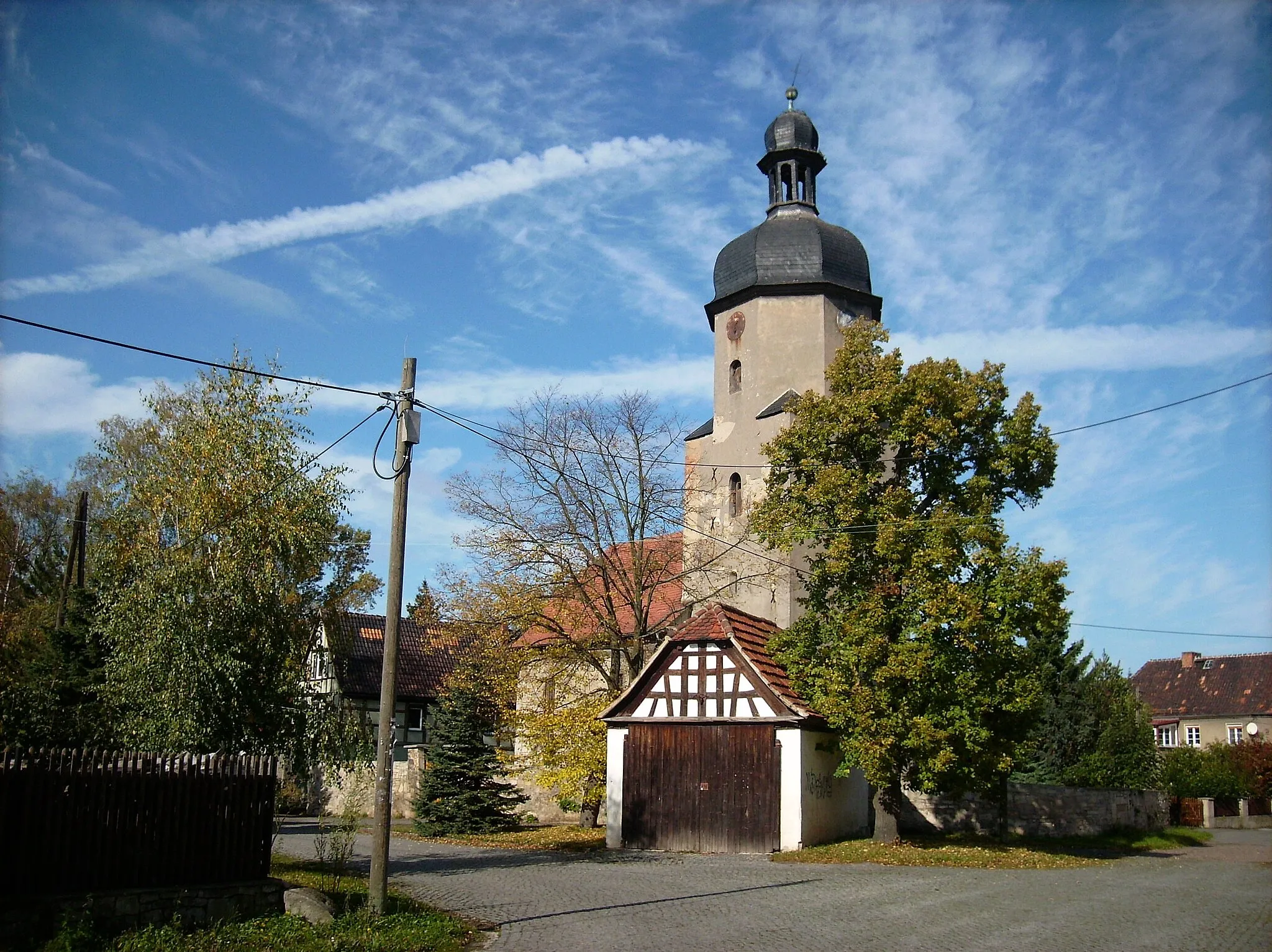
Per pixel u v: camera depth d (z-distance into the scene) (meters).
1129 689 38.59
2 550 42.12
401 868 20.86
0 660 28.16
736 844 24.70
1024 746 24.55
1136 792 33.81
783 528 25.31
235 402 21.03
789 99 36.91
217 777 13.55
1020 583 22.83
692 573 32.25
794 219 35.69
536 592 29.41
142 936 11.71
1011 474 24.42
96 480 40.72
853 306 35.66
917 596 22.94
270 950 11.68
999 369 24.80
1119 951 12.04
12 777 11.68
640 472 30.17
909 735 22.61
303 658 20.67
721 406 36.12
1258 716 63.16
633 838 25.78
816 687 24.41
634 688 26.55
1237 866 23.09
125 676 18.81
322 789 38.72
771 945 12.48
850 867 21.33
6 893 11.54
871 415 24.50
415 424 14.82
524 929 13.68
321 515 20.95
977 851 23.52
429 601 30.75
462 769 30.59
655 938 12.96
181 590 19.03
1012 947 12.28
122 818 12.56
